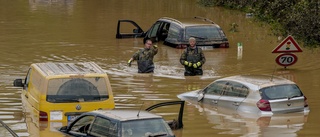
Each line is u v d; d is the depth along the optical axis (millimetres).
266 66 28281
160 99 21812
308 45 33594
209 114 19547
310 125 18203
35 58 29797
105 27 40594
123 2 56375
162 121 14180
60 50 32062
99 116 14570
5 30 38906
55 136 15758
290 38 27266
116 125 13867
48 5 53438
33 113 18312
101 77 18094
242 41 35438
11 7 51781
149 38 35062
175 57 30719
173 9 51250
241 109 19609
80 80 17938
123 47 33406
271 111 19156
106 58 30094
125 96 22266
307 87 23922
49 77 17766
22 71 26609
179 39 33156
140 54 26719
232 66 28359
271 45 33938
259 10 43938
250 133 17328
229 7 51594
